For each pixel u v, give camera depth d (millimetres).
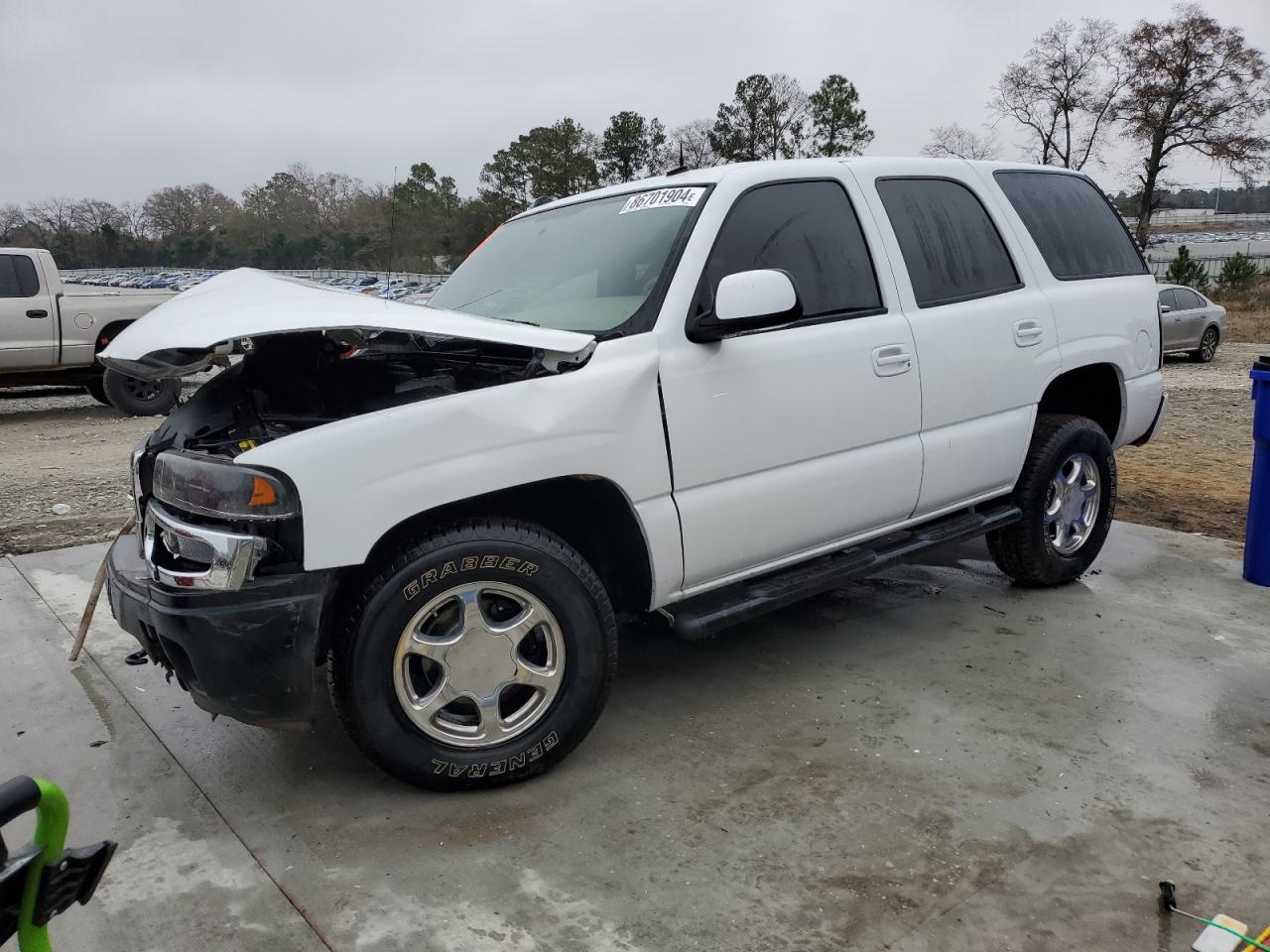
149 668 4016
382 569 2734
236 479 2572
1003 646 4094
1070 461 4660
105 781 3105
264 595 2592
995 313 4129
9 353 11484
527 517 3215
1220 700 3551
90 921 2400
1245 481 7453
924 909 2393
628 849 2664
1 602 4855
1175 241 74812
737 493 3312
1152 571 5094
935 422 3914
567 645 2969
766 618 4508
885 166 3990
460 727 2912
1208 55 45562
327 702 3684
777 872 2549
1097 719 3406
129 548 3270
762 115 53062
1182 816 2791
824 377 3490
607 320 3227
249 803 2947
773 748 3232
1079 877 2514
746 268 3396
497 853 2656
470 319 2955
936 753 3178
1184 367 17516
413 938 2314
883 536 3939
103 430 11031
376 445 2658
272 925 2375
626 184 3992
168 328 2752
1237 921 2291
